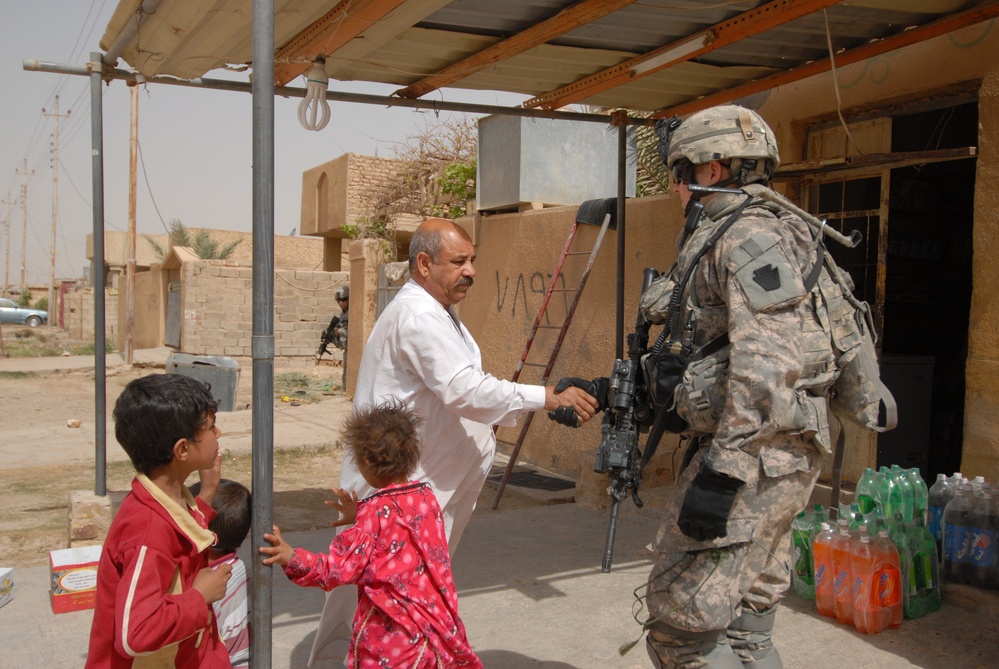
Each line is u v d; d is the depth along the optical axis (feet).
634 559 17.12
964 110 19.51
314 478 28.37
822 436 8.24
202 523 7.88
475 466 11.29
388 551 8.76
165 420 7.21
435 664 8.77
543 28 13.78
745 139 8.77
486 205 31.09
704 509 7.86
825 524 13.75
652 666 12.26
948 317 24.64
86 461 30.14
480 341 31.01
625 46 15.37
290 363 69.72
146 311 88.17
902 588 13.30
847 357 8.71
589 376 25.17
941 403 23.18
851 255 18.63
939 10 13.71
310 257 132.16
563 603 14.66
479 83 17.56
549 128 29.14
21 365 64.54
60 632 13.33
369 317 44.52
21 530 21.06
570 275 26.14
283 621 13.79
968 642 12.62
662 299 8.96
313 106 15.26
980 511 13.75
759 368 7.74
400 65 16.20
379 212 47.03
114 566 7.09
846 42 15.35
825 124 18.81
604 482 21.38
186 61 15.97
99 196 18.95
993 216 14.75
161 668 7.22
